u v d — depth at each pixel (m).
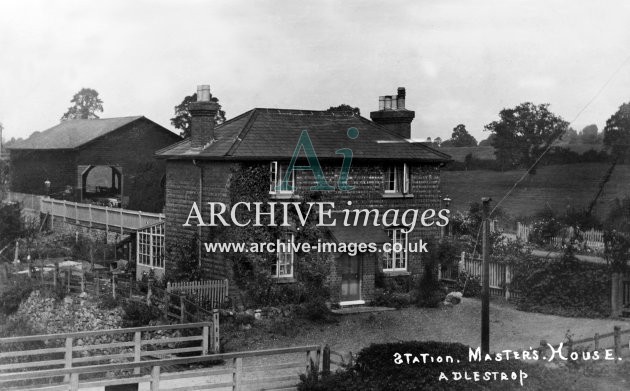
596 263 26.56
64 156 44.81
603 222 34.19
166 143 48.00
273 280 25.42
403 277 27.92
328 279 26.02
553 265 26.86
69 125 48.88
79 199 44.97
